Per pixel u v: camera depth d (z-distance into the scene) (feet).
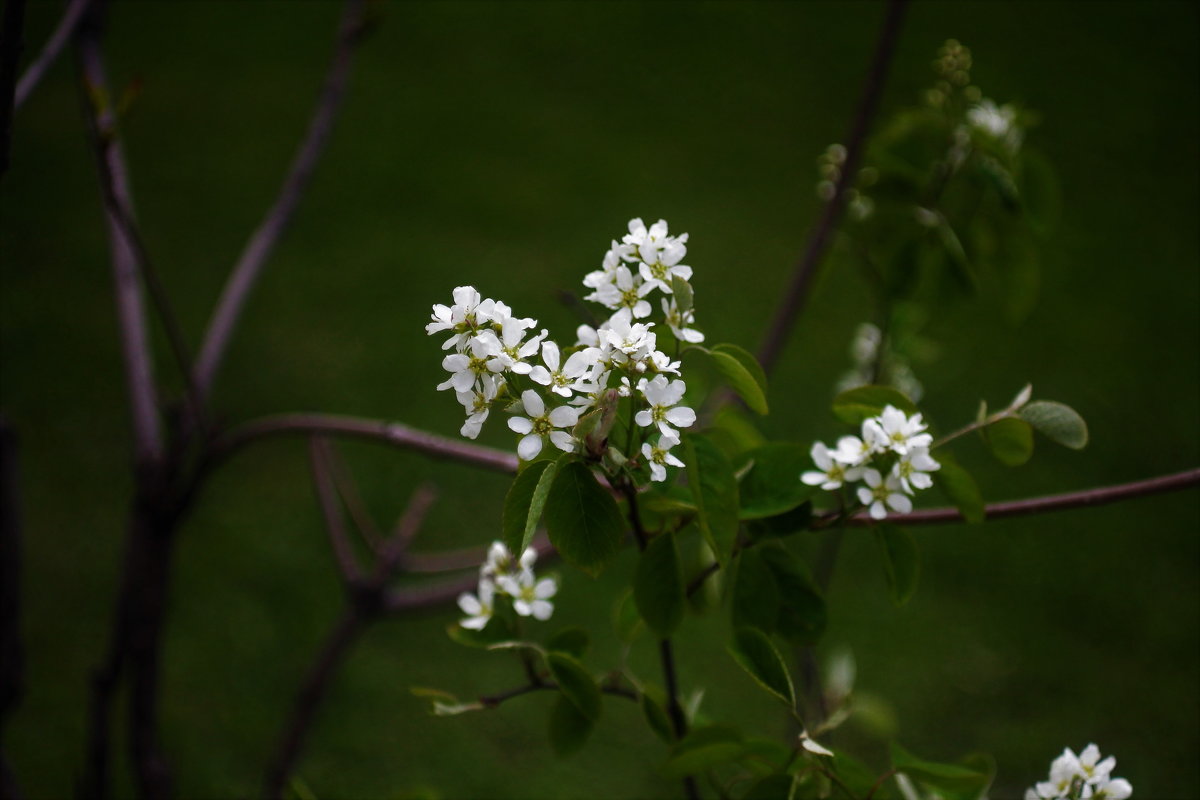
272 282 20.27
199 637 13.97
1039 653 14.30
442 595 5.82
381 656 14.02
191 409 5.22
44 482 15.72
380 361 18.49
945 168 6.11
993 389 18.75
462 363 3.21
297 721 5.60
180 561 14.97
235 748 12.68
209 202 22.49
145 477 5.33
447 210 22.84
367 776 12.62
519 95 27.91
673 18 32.42
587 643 4.08
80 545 14.89
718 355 3.43
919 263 6.28
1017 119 6.01
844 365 18.83
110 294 19.48
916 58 30.45
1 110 3.92
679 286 3.48
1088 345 19.95
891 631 14.58
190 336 18.65
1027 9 33.73
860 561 15.61
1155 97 29.32
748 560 3.80
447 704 3.83
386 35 30.37
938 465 3.57
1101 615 14.85
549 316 19.53
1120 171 26.07
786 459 3.78
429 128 26.07
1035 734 13.34
